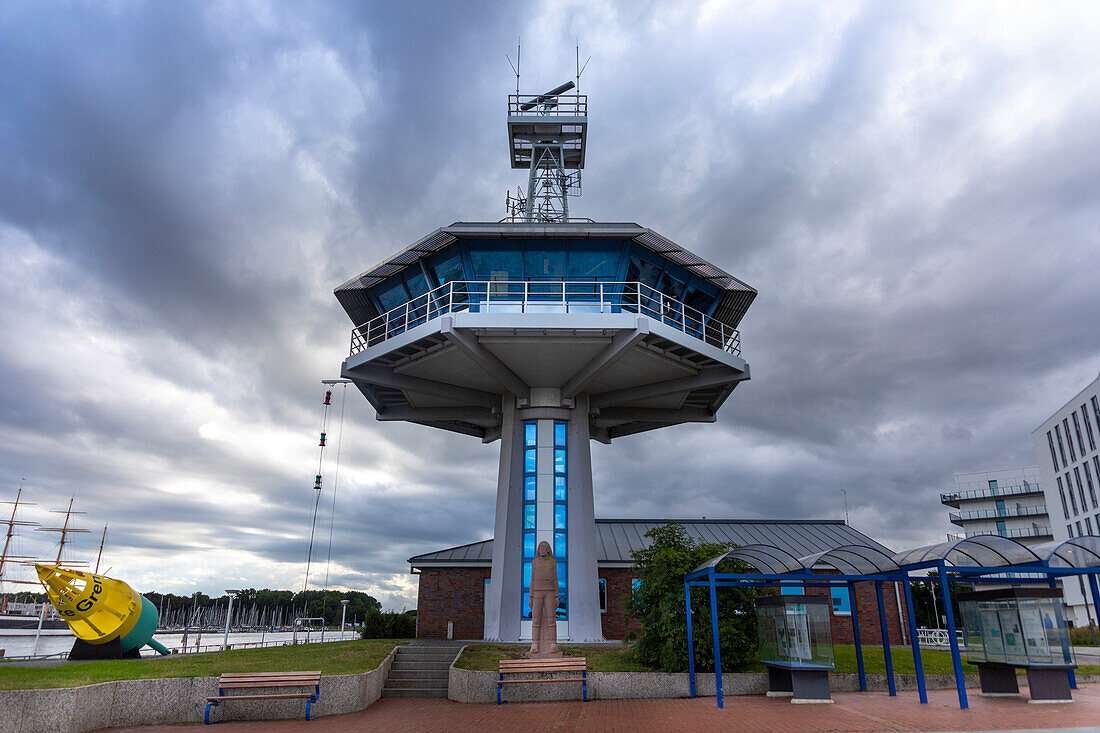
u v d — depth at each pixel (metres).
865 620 29.73
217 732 12.52
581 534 26.22
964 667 19.09
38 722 10.95
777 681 16.02
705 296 27.70
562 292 25.23
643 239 25.08
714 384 27.06
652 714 13.88
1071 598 61.75
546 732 12.24
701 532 35.09
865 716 12.80
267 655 19.64
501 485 27.36
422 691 17.72
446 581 30.62
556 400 27.86
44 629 69.88
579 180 31.94
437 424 33.56
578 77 32.53
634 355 25.00
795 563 16.84
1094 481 60.81
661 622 17.83
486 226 24.41
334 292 28.17
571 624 25.12
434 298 26.11
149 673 14.87
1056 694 14.12
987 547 15.24
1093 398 60.59
